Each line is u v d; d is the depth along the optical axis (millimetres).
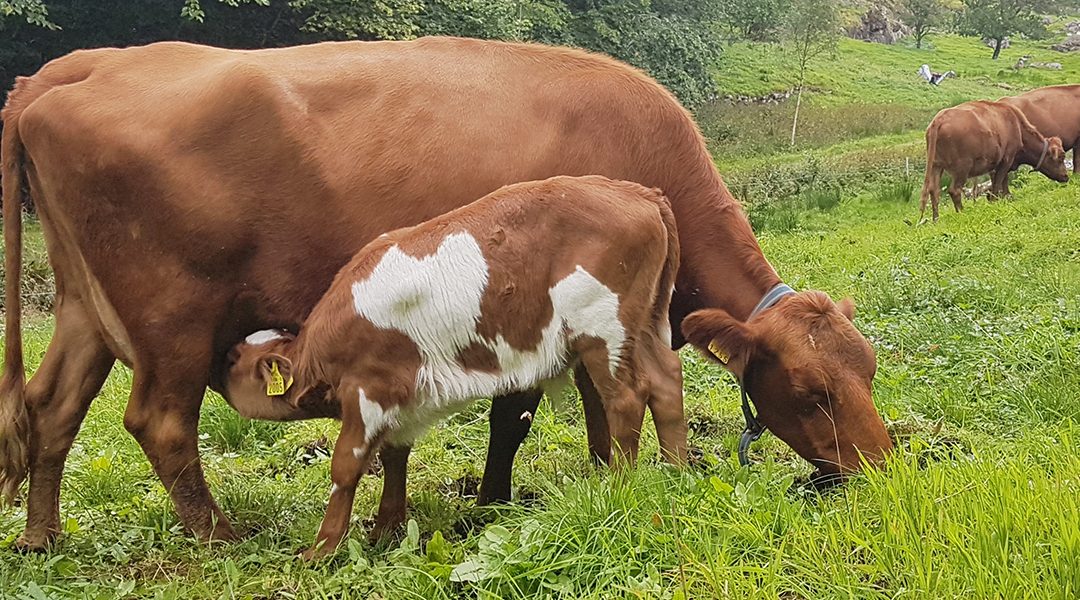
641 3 15250
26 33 9930
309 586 2008
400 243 2189
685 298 2568
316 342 2176
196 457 2395
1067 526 1653
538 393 2438
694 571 1766
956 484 1946
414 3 10641
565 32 14234
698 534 1888
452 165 2422
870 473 2092
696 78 16875
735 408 3211
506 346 2174
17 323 2369
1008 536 1686
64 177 2340
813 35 18812
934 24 31281
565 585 1819
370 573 2008
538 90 2504
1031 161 9320
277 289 2436
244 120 2363
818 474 2369
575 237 2172
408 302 2119
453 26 11070
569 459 2805
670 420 2312
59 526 2414
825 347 2305
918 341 3725
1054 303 4039
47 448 2404
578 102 2488
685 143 2531
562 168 2459
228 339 2441
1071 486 1863
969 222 7445
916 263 5543
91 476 2752
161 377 2365
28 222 8281
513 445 2451
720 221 2537
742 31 24516
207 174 2342
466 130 2441
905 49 30000
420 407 2172
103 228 2342
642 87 2539
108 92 2367
